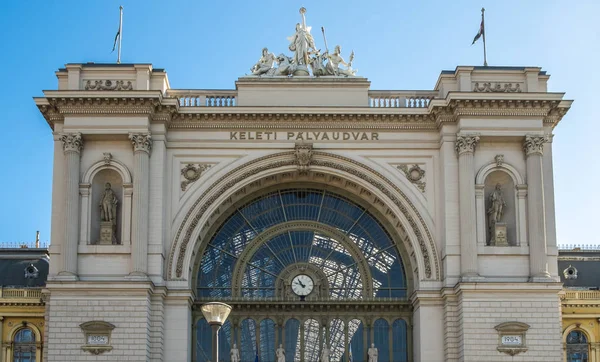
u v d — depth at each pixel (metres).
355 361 72.06
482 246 69.50
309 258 73.75
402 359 72.06
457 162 71.12
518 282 67.88
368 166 72.25
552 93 70.38
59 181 70.44
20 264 84.94
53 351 66.31
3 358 78.62
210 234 73.25
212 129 72.31
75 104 69.88
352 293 73.25
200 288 72.56
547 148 72.12
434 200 71.81
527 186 70.38
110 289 67.00
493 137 70.75
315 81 73.69
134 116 70.12
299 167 72.06
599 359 78.06
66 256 67.69
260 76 74.00
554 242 70.50
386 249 73.88
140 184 69.12
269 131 72.50
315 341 72.12
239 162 72.00
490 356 66.94
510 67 72.69
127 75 71.56
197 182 71.56
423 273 70.62
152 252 69.19
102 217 69.81
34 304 79.31
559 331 67.38
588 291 79.12
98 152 70.50
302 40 75.56
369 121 72.44
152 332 67.94
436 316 69.81
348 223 74.44
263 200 74.50
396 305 72.56
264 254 73.62
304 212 74.50
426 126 72.81
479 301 67.69
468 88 72.12
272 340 72.06
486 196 71.38
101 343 66.50
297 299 72.62
